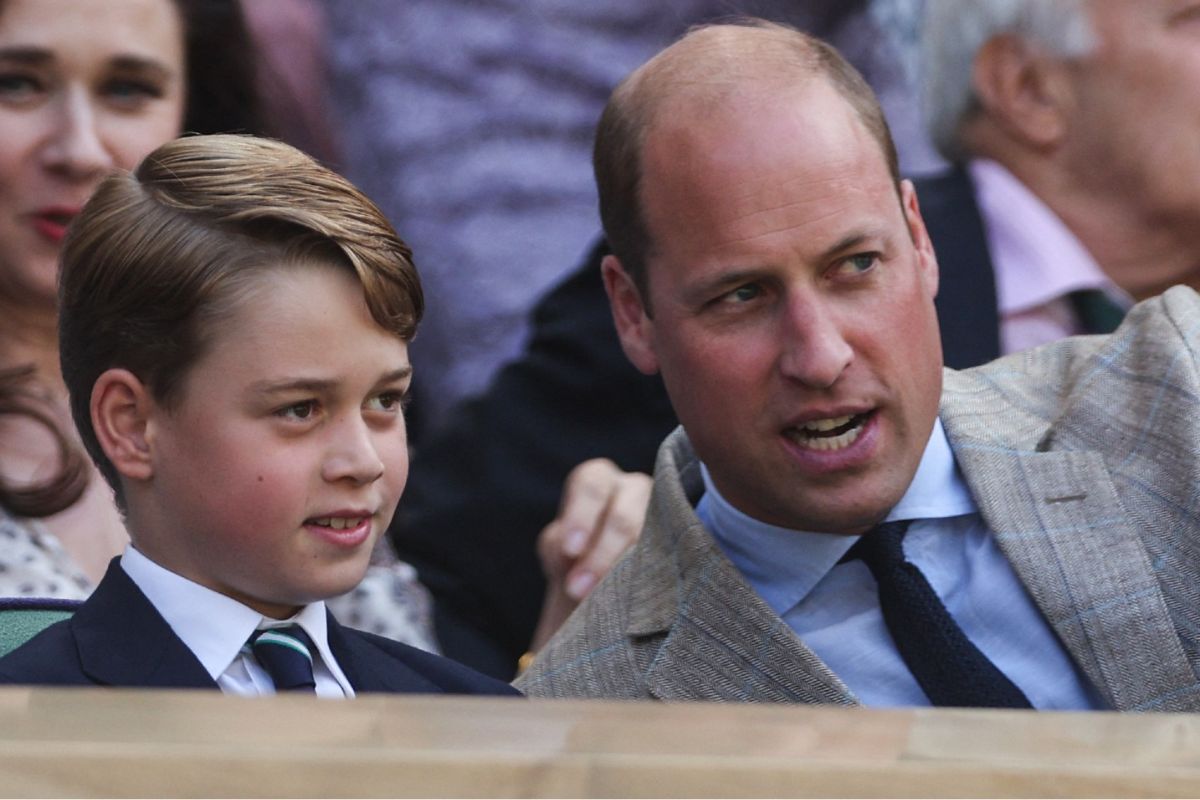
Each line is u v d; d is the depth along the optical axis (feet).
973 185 38.04
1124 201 37.47
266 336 19.07
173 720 11.30
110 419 19.58
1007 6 37.52
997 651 24.38
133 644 19.31
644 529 26.53
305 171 20.33
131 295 19.36
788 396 22.82
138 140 29.14
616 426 37.50
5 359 27.37
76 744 10.78
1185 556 24.25
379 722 11.49
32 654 19.25
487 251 48.75
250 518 19.12
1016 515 24.77
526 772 10.89
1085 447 25.57
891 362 22.90
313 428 19.33
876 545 24.66
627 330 25.44
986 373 27.35
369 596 29.68
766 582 25.21
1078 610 24.02
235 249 19.25
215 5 31.04
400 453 20.04
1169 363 25.62
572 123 49.80
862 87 24.14
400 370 19.81
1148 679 23.62
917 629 24.23
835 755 11.44
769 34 24.29
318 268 19.42
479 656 36.55
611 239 24.88
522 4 49.70
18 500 25.82
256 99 31.83
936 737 11.89
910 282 23.20
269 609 19.97
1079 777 11.21
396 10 48.96
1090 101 37.29
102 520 26.71
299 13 47.70
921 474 25.21
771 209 22.62
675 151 23.18
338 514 19.36
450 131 49.01
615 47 49.98
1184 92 36.86
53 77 28.43
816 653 24.49
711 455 23.98
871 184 23.03
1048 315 37.24
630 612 25.32
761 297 23.12
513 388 38.22
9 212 28.09
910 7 47.24
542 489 37.29
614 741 11.45
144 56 29.19
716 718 12.14
